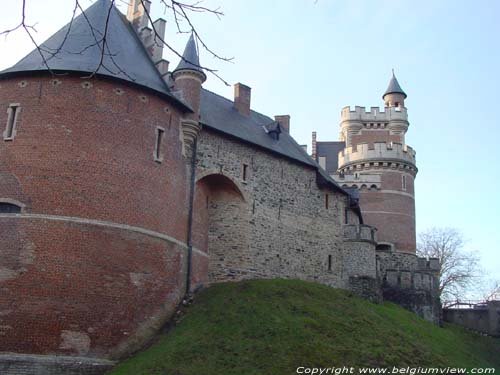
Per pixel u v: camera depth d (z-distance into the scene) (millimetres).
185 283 25109
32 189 21375
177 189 25000
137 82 23391
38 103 22422
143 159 23234
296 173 33500
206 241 27984
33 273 20297
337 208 36250
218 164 28234
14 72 22703
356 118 56625
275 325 22125
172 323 23141
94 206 21625
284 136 37906
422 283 39406
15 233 20797
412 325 30609
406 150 49906
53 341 19719
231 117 32375
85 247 21062
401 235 47219
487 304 45344
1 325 19594
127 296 21469
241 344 20609
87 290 20641
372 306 31484
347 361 20406
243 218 29375
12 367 19109
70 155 21844
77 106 22438
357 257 35719
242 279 28609
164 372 18703
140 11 29750
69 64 22891
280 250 31141
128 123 23109
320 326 22984
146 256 22469
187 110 25781
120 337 20938
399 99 58156
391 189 48312
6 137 22250
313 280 32875
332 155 59031
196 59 26656
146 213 22875
